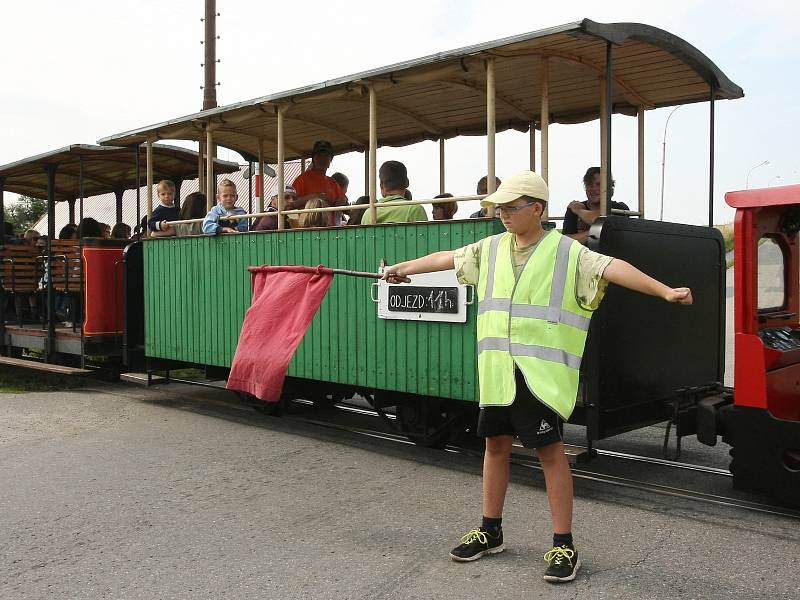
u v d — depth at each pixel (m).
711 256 6.21
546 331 3.43
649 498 4.95
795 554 3.95
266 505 4.87
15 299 11.46
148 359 9.15
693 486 5.22
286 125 8.30
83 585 3.68
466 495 5.06
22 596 3.57
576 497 4.98
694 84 6.36
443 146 8.46
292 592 3.55
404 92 6.79
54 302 10.34
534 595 3.45
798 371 4.92
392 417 7.62
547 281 3.45
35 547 4.20
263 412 7.95
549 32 4.98
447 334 5.79
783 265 5.08
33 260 11.28
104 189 12.36
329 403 7.98
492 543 3.89
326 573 3.76
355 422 7.57
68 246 10.07
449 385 5.79
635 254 5.27
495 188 5.59
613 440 6.65
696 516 4.58
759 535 4.24
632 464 5.80
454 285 5.68
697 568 3.76
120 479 5.51
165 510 4.79
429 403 6.30
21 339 10.93
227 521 4.57
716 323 6.26
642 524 4.43
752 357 4.56
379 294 6.29
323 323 6.83
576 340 3.46
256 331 4.65
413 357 6.04
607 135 5.22
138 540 4.27
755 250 4.63
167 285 8.75
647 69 5.99
